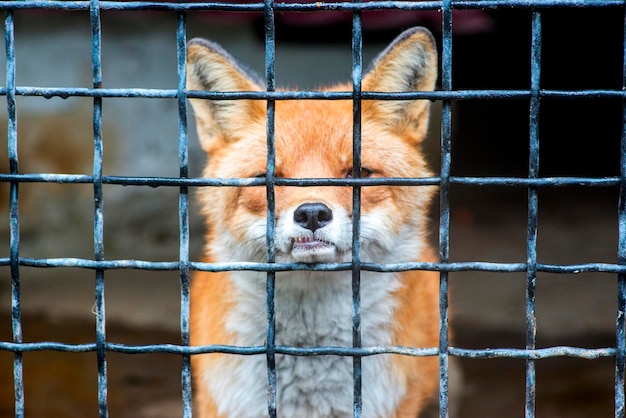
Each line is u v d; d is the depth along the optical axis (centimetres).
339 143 516
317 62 1288
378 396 520
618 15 1736
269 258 348
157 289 1049
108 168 1216
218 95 336
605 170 1795
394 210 526
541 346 828
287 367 512
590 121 1883
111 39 1210
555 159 1878
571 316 923
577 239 1306
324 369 515
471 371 779
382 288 524
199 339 557
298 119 536
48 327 893
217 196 547
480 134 1920
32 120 1180
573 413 680
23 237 1169
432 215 1223
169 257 1190
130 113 1223
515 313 937
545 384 745
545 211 1520
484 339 848
